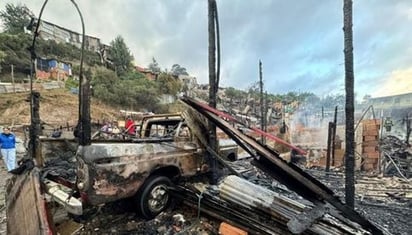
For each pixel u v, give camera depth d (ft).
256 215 10.23
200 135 14.70
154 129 17.54
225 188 11.25
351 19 12.96
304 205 9.89
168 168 13.23
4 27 154.20
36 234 8.09
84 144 9.97
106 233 10.86
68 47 151.84
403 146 42.06
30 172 11.74
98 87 120.88
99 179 9.96
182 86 168.25
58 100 98.48
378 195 19.38
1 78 106.63
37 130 13.66
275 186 17.24
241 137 11.46
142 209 11.62
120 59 178.70
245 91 185.88
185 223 11.64
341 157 34.30
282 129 48.24
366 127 30.83
